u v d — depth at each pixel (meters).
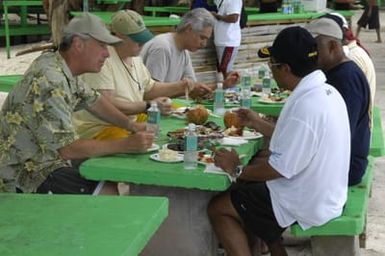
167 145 3.49
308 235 3.08
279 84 3.09
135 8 11.69
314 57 2.98
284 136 2.93
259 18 8.54
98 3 10.72
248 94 4.91
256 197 3.11
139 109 4.04
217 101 4.55
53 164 3.25
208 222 3.31
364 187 3.52
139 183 3.14
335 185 3.03
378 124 5.08
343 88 3.29
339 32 3.38
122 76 4.11
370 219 4.68
